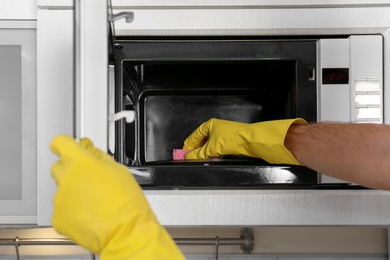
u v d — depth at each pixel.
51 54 1.00
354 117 1.00
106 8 0.56
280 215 0.97
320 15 1.00
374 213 0.98
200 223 0.97
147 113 1.13
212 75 1.10
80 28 0.56
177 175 0.96
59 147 0.50
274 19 1.00
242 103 1.13
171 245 0.53
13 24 1.05
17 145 1.07
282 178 0.97
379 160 0.76
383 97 1.01
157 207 0.97
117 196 0.50
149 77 1.10
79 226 0.51
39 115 1.00
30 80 1.05
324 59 1.00
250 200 0.97
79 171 0.49
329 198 0.97
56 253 1.43
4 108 1.07
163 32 1.00
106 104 0.56
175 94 1.13
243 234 1.42
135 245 0.50
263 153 0.87
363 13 1.00
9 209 1.06
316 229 1.46
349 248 1.46
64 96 1.00
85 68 0.56
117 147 0.98
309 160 0.80
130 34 1.00
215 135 0.99
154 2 0.99
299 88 1.01
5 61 1.07
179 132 1.13
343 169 0.77
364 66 1.00
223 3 0.99
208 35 1.01
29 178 1.05
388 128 0.79
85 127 0.56
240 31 1.01
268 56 1.01
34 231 1.43
